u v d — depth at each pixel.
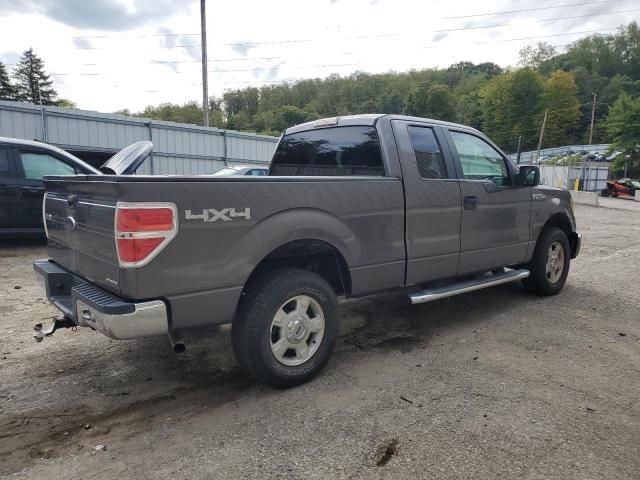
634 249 9.60
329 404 3.18
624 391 3.36
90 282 3.19
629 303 5.53
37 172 8.21
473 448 2.66
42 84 94.50
